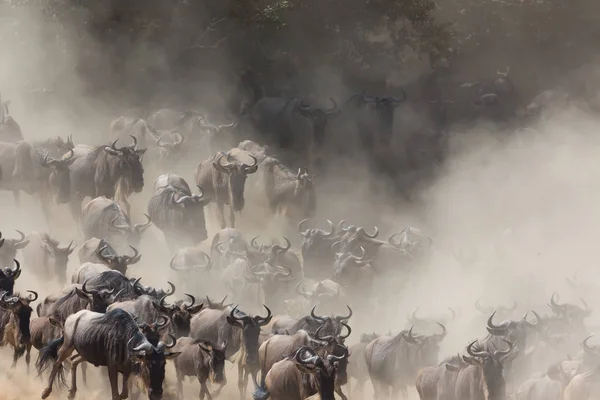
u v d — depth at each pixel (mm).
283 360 79625
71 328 80875
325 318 90000
